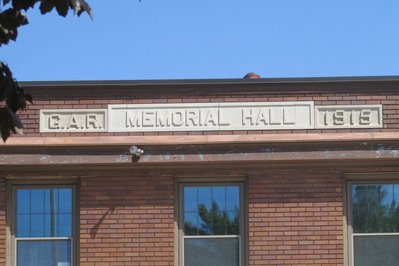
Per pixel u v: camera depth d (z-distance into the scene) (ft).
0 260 49.90
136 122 50.88
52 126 50.90
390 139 49.85
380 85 51.06
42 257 50.62
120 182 50.42
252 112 50.85
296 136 50.06
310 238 49.83
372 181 50.80
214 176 50.67
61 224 50.85
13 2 22.39
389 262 50.29
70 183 51.13
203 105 50.90
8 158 50.08
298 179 50.21
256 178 50.26
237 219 50.75
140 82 50.98
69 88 51.08
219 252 50.47
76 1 22.56
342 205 50.19
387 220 50.62
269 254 49.73
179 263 50.24
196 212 50.72
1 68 22.39
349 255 50.19
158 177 50.47
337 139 49.88
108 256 49.85
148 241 49.98
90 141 50.11
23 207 50.93
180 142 50.06
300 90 51.01
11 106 22.66
